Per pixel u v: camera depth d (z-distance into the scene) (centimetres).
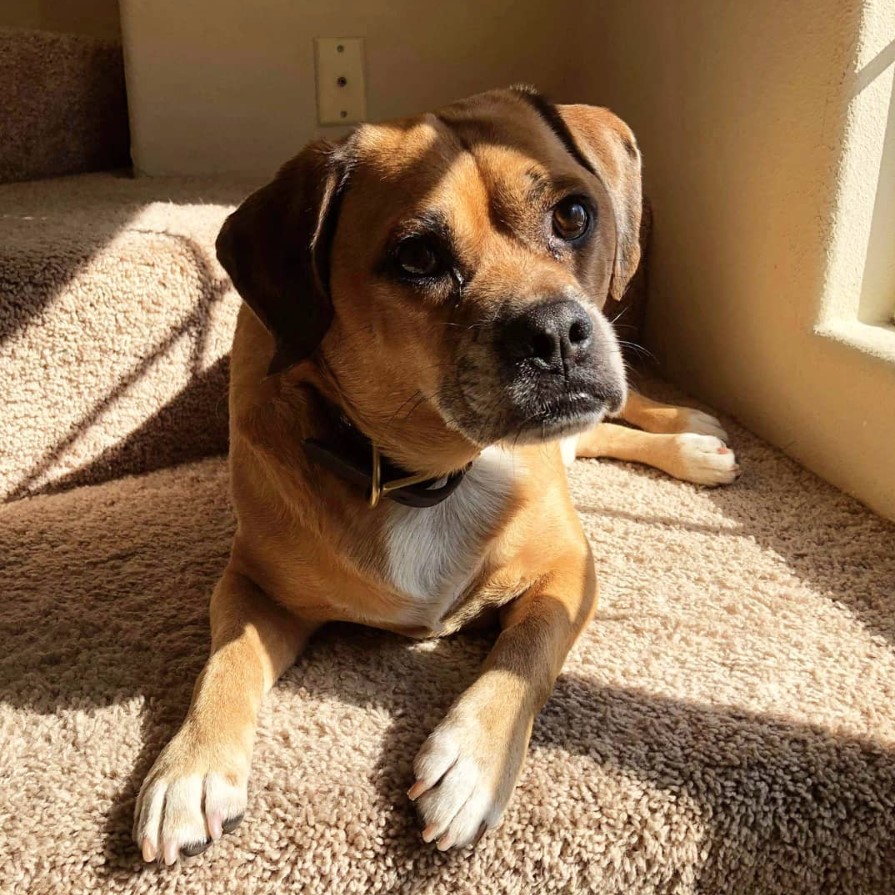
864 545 67
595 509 74
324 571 55
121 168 126
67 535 73
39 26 139
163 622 61
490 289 47
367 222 49
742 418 88
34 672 56
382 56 113
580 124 58
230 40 109
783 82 74
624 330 107
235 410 59
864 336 71
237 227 53
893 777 46
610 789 46
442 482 55
